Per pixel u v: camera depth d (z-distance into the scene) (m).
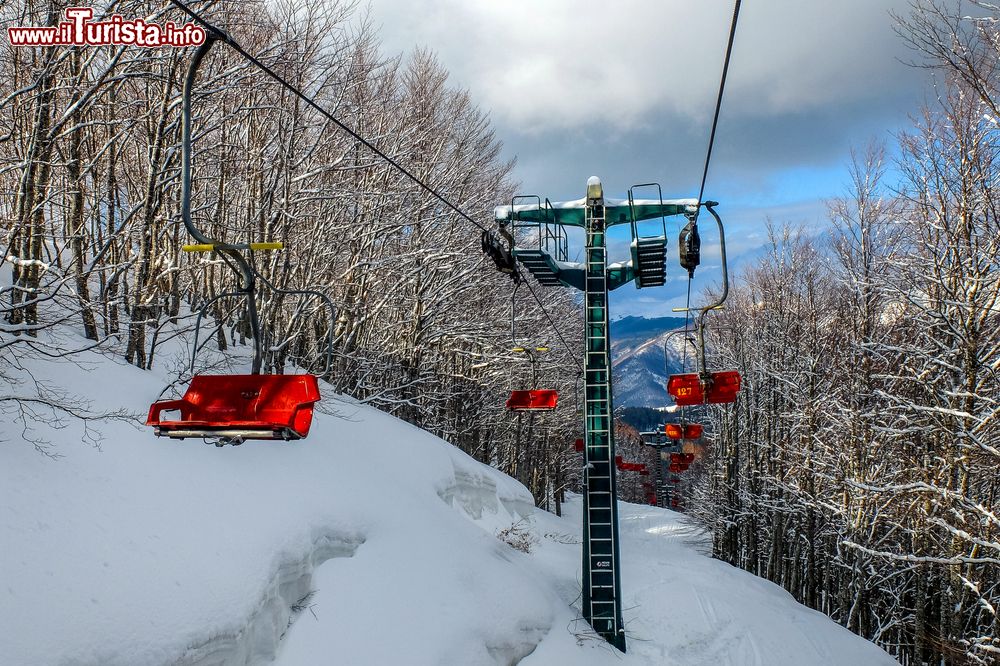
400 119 30.09
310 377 7.38
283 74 18.81
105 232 18.22
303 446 14.53
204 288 21.62
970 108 16.12
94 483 9.59
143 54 14.94
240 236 20.19
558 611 15.66
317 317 25.45
